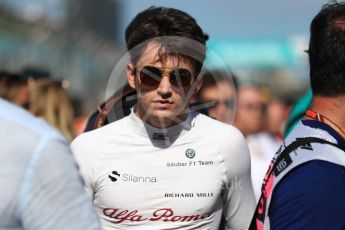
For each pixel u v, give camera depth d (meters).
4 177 3.25
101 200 4.76
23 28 37.25
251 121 10.23
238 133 4.94
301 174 3.83
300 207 3.78
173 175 4.72
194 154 4.76
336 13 4.09
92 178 4.75
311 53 4.14
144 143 4.73
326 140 3.93
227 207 5.02
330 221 3.74
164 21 4.71
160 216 4.71
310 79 4.16
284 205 3.86
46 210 3.29
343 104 4.03
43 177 3.29
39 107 7.77
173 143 4.75
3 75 7.74
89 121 5.43
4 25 35.34
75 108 11.66
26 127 3.35
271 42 18.39
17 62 35.53
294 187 3.82
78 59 41.62
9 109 3.44
